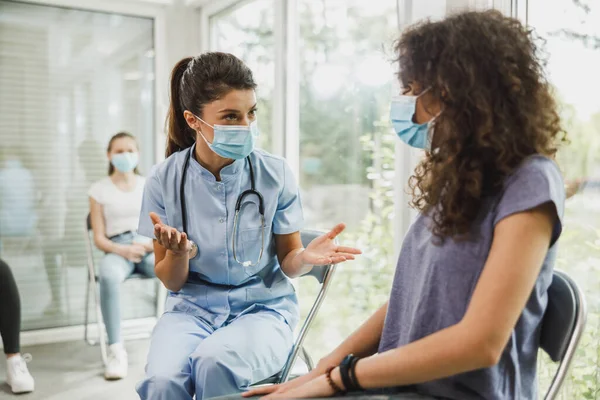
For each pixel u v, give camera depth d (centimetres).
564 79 164
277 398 105
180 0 389
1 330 273
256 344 143
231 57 155
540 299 100
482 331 87
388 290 242
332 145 276
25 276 352
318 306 158
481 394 97
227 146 150
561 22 164
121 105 378
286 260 161
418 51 103
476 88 96
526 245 90
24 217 351
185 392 136
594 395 158
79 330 362
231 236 158
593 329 158
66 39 358
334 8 269
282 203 165
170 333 150
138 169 367
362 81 254
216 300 158
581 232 161
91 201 327
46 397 263
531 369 103
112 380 286
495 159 97
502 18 103
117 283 300
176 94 169
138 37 381
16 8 344
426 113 104
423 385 103
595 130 155
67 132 361
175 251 144
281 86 297
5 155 346
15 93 346
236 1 343
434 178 104
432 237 102
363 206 257
